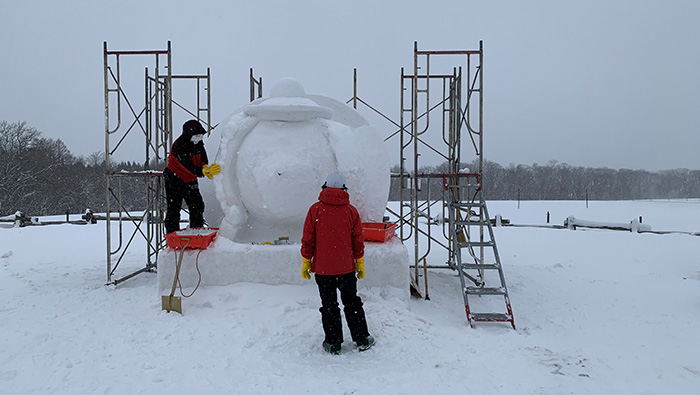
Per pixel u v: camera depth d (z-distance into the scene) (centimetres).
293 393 339
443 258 1003
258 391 341
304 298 532
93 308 570
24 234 1444
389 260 565
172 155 650
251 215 654
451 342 456
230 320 490
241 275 568
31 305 590
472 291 545
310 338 446
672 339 487
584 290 708
